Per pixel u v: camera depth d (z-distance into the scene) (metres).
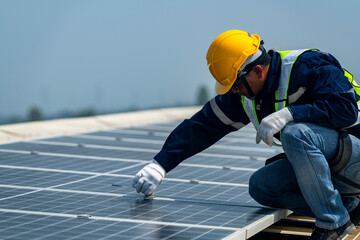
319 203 4.57
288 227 5.27
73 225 4.10
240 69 4.82
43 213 4.42
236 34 4.92
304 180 4.56
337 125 4.59
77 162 7.03
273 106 4.82
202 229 4.12
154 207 4.78
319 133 4.55
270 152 8.70
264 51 4.86
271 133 4.54
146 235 3.91
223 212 4.68
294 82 4.69
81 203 4.82
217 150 8.87
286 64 4.76
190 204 4.94
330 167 4.70
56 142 9.08
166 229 4.09
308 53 4.77
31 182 5.66
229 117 5.28
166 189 5.54
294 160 4.55
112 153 7.99
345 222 4.63
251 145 9.76
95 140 9.55
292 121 4.58
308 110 4.54
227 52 4.84
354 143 4.66
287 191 4.90
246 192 5.51
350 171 4.69
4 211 4.45
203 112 5.33
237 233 4.01
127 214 4.50
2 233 3.85
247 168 6.93
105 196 5.14
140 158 7.56
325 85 4.57
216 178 6.19
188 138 5.32
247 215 4.61
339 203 4.61
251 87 4.86
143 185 5.12
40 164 6.77
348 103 4.50
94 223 4.18
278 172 4.88
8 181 5.67
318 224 4.61
